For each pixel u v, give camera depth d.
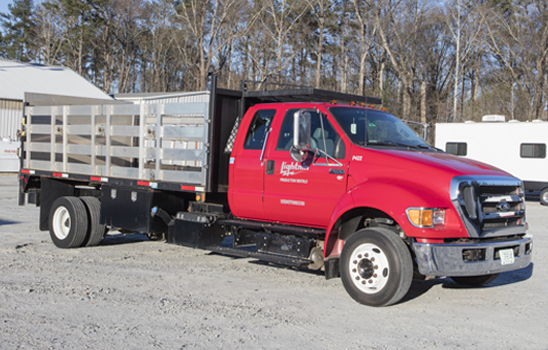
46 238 10.00
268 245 6.86
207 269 7.57
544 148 19.17
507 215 5.77
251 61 54.03
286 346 4.57
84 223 8.87
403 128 6.94
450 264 5.39
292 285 6.72
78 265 7.69
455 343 4.73
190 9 51.06
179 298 6.01
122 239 10.18
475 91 46.81
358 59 49.81
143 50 66.75
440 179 5.51
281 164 6.69
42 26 67.44
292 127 6.72
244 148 7.13
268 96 7.30
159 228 8.16
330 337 4.81
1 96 29.78
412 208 5.41
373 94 43.03
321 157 6.35
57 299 5.89
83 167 9.09
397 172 5.77
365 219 6.25
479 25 40.78
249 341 4.67
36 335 4.75
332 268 6.13
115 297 6.01
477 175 5.60
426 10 38.50
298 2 45.28
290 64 53.94
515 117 37.34
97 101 10.91
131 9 61.28
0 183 21.62
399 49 40.66
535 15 38.31
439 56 49.31
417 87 48.47
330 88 52.28
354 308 5.74
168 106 7.70
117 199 8.54
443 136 21.47
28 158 10.17
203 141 7.25
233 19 47.31
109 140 8.64
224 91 7.32
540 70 36.00
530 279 7.38
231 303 5.85
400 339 4.80
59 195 9.83
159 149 7.86
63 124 9.40
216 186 7.38
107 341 4.62
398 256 5.48
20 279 6.75
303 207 6.47
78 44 64.06
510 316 5.60
